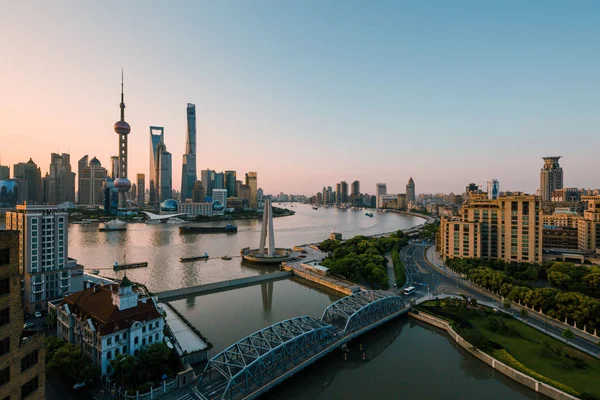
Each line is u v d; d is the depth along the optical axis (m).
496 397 94.94
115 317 95.62
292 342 104.69
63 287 149.25
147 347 95.62
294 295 187.88
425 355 119.12
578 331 128.12
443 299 166.75
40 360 54.75
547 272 194.50
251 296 185.25
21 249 145.50
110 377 90.50
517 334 125.44
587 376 97.62
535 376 97.00
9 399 48.78
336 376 105.25
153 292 178.88
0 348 47.50
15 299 49.97
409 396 95.50
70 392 85.25
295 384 100.44
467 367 111.50
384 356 118.25
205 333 132.38
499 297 172.62
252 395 87.25
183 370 95.44
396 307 152.75
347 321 125.75
